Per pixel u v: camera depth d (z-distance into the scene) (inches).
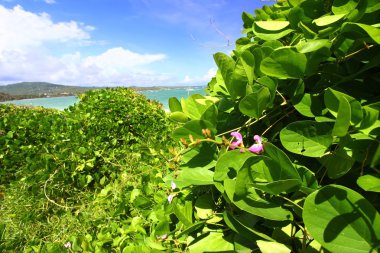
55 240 117.0
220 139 48.9
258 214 33.3
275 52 37.6
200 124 47.1
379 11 37.3
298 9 47.1
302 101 40.9
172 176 62.8
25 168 176.9
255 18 69.2
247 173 35.0
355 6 36.1
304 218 29.1
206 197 54.0
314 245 33.5
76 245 87.3
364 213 27.5
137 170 157.9
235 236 40.7
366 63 40.5
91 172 174.7
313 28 47.4
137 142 244.2
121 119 264.1
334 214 28.5
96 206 132.6
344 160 33.8
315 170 39.2
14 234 123.2
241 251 38.3
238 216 40.9
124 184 144.7
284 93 45.1
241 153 38.9
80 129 223.8
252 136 48.9
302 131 36.5
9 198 156.4
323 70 41.3
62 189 153.2
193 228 48.3
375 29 31.5
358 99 38.8
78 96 402.3
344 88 40.4
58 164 162.6
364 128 31.6
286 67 39.2
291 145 37.0
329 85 41.6
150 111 315.9
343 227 28.2
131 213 101.3
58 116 253.3
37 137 213.8
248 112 42.2
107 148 209.6
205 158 49.1
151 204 89.1
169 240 63.1
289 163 33.4
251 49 51.5
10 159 196.1
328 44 37.1
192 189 59.1
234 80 46.1
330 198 28.6
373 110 30.2
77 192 157.2
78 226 125.2
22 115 267.6
